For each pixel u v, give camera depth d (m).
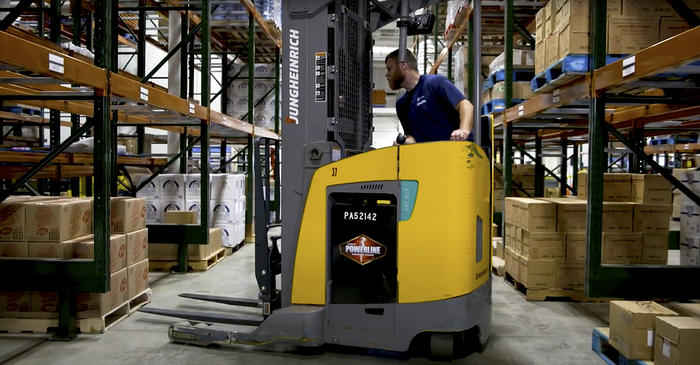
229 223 6.73
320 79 3.05
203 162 5.57
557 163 17.44
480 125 3.01
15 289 3.41
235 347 3.25
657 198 4.36
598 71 3.47
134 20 9.62
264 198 3.45
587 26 3.62
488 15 7.36
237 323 3.40
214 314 3.57
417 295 2.86
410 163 2.86
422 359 3.03
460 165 2.81
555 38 3.99
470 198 2.85
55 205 3.44
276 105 9.33
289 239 3.14
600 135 3.51
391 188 2.88
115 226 3.89
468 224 2.84
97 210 3.32
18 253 3.46
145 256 4.26
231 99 9.50
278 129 9.38
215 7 7.79
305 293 3.08
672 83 3.58
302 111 3.09
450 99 3.28
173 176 6.60
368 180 2.93
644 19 3.54
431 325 2.84
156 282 5.13
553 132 8.20
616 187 4.58
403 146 2.87
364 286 2.97
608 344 3.13
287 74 3.10
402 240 2.88
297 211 3.11
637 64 2.94
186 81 7.18
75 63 2.95
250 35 7.68
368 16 3.52
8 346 3.24
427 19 3.13
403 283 2.88
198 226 5.55
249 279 5.28
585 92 3.66
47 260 3.36
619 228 4.39
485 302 3.05
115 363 2.96
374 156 2.92
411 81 3.55
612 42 3.54
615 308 2.94
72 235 3.59
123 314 3.89
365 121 3.50
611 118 6.04
